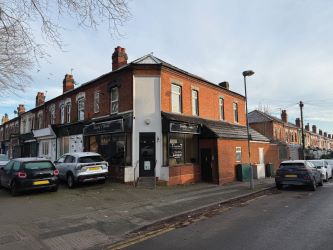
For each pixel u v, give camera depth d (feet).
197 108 62.13
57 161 51.44
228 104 74.74
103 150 57.93
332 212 30.09
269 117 122.31
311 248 18.66
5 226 24.09
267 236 21.44
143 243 20.35
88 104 65.87
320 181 56.75
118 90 55.77
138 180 49.03
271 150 87.61
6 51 33.96
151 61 53.57
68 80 81.87
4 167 45.01
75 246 19.70
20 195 39.22
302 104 104.47
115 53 61.87
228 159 60.70
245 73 51.78
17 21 23.90
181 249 18.88
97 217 27.50
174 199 37.19
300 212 30.22
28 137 96.99
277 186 52.11
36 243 20.07
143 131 51.11
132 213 29.27
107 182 51.26
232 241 20.33
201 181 58.44
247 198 41.04
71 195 39.06
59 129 76.02
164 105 52.85
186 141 56.34
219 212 31.04
